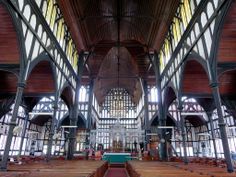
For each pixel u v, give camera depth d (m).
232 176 6.10
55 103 15.92
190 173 6.49
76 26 20.64
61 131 29.33
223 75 15.90
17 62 12.27
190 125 35.59
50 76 16.52
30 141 31.30
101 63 30.50
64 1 16.80
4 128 23.58
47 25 13.96
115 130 28.03
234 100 17.62
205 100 22.98
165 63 21.92
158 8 19.48
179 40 16.91
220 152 27.38
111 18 23.48
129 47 28.78
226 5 9.66
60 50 17.22
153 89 31.44
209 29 11.21
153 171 7.13
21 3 10.56
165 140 21.81
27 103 20.53
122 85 48.66
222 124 9.87
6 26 10.84
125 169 20.89
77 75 23.89
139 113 42.81
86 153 25.97
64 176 5.19
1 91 17.30
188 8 14.96
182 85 17.20
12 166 10.27
